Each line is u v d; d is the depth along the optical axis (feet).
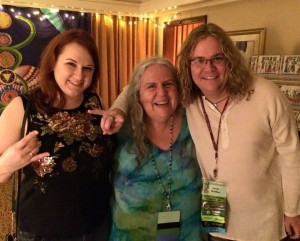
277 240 4.39
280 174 4.39
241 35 11.34
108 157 4.10
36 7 13.52
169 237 4.24
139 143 4.11
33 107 3.71
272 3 10.21
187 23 14.49
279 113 3.96
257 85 4.07
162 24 16.44
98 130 3.99
